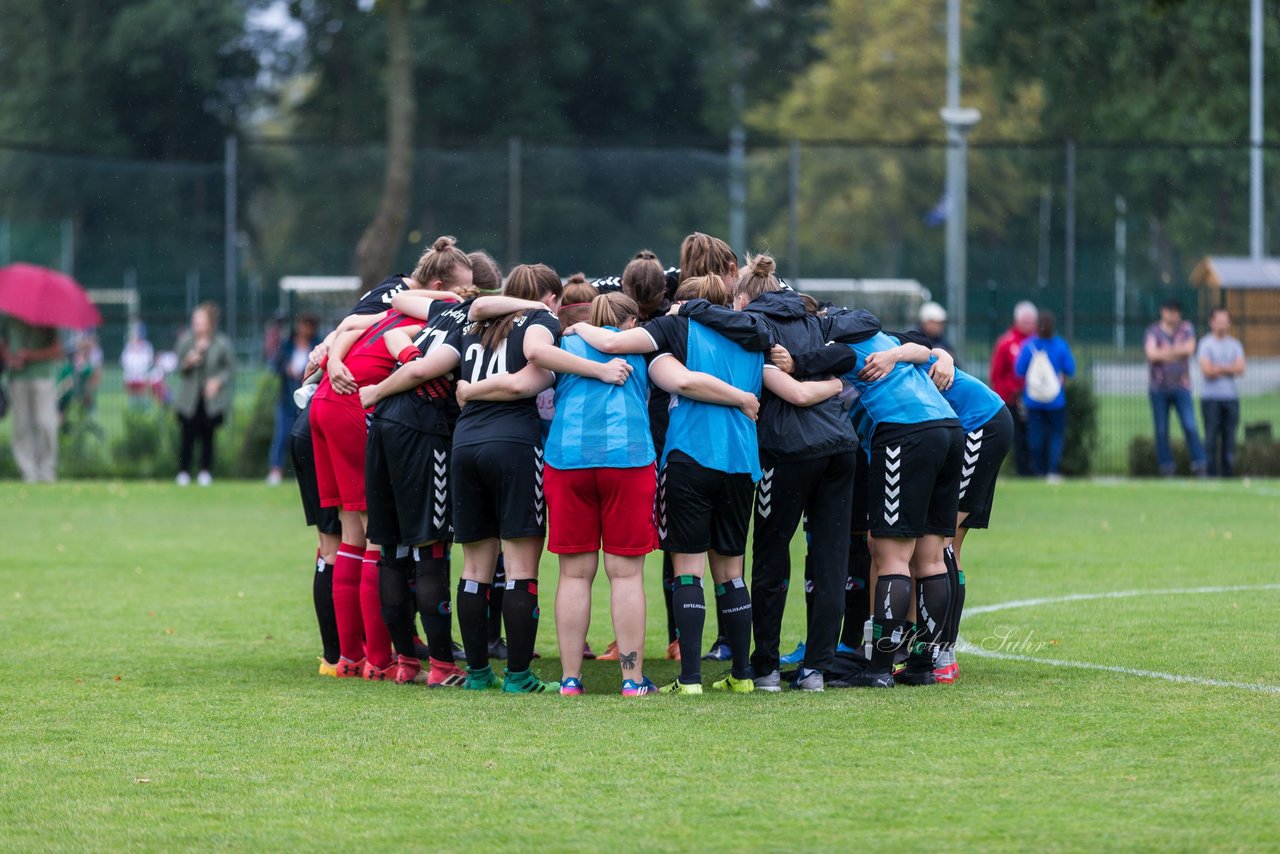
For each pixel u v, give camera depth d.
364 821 11.09
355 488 17.02
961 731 13.71
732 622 15.87
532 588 16.16
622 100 97.75
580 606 15.90
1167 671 16.73
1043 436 44.50
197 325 44.12
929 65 112.75
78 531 32.56
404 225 60.78
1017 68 95.81
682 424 15.45
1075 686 15.86
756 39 108.69
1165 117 90.00
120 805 11.56
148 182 65.75
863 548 17.38
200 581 25.11
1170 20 90.06
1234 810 11.09
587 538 15.80
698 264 16.73
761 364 15.59
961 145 49.12
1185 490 41.16
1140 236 69.00
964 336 48.66
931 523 16.17
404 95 59.25
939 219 78.88
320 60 100.25
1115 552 28.20
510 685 16.25
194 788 12.02
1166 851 10.21
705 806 11.35
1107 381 49.38
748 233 60.38
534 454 15.81
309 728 14.13
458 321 16.30
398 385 16.19
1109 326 49.03
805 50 111.38
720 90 99.44
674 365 15.30
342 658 17.36
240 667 17.73
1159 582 24.17
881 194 79.88
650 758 12.80
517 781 12.10
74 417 47.53
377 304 17.83
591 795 11.70
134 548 29.62
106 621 21.05
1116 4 91.88
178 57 103.38
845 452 15.68
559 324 15.91
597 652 19.41
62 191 66.62
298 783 12.13
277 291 51.94
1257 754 12.75
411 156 59.47
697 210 60.12
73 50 103.94
